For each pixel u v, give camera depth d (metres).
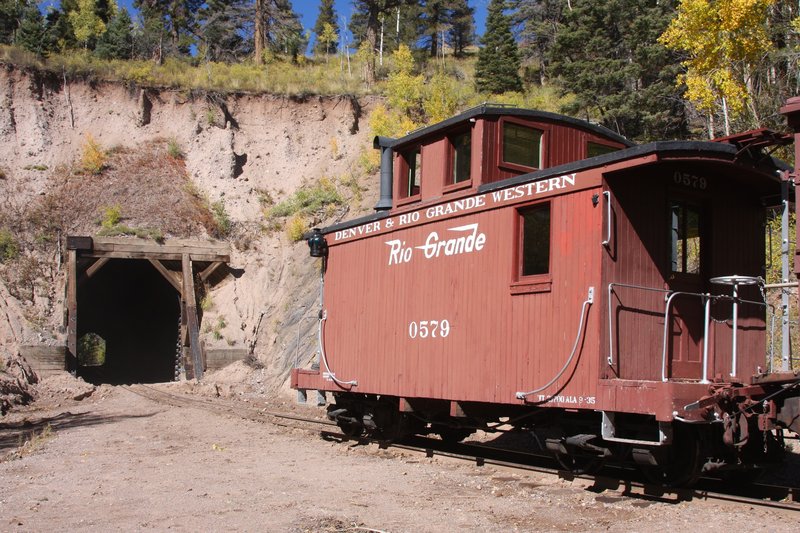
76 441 13.25
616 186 8.55
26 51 37.22
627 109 27.47
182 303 29.77
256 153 36.38
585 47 31.64
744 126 18.92
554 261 8.98
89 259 29.53
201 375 27.39
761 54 18.30
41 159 33.97
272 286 30.38
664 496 7.96
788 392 7.79
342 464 10.45
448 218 10.85
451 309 10.62
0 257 29.53
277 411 18.45
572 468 9.17
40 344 26.78
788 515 6.89
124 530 6.48
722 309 9.47
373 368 12.31
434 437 13.74
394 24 67.50
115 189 33.09
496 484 8.72
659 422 7.71
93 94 36.69
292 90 38.03
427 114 36.28
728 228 9.62
